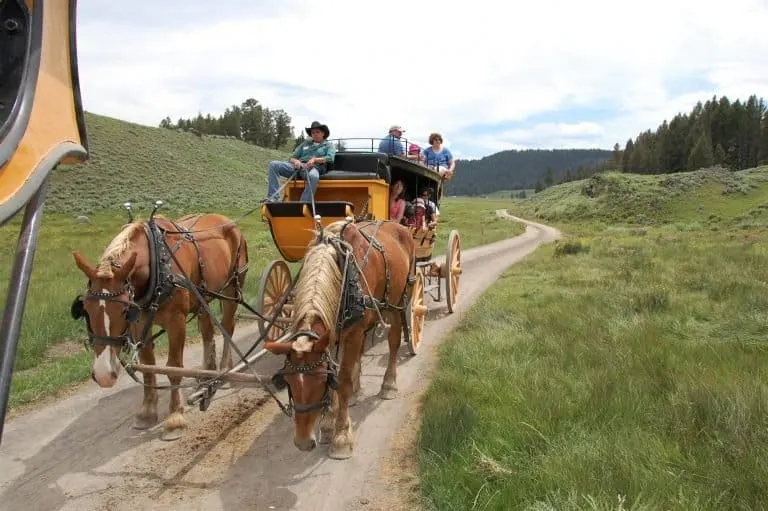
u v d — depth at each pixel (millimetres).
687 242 24797
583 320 8859
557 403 5539
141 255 5375
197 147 85750
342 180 8289
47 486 4922
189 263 6125
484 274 17516
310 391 4309
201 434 5934
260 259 18656
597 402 5520
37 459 5402
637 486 4008
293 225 7766
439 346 8938
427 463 4957
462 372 6945
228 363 7594
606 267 16688
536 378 6277
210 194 59312
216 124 135750
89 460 5383
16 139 3023
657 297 10164
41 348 8547
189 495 4793
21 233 3176
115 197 51000
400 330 6867
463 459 4785
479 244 30156
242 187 68875
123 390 7199
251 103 142500
